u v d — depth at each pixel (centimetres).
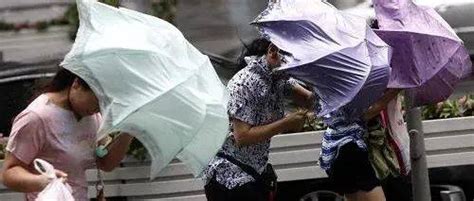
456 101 1278
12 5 1403
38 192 729
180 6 1387
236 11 1387
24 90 1380
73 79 750
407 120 1020
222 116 737
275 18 891
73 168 765
